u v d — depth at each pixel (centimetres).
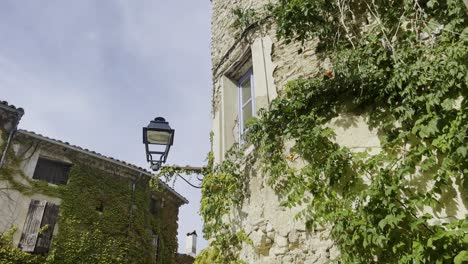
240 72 579
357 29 426
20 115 1101
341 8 428
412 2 380
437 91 318
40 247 1027
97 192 1223
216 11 677
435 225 284
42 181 1123
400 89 347
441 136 303
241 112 555
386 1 407
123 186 1309
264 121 428
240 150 475
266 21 528
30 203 1067
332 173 354
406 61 352
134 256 1230
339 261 322
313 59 448
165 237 1450
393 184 313
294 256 358
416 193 311
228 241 435
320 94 402
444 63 318
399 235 293
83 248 1102
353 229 314
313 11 439
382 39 387
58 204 1123
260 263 381
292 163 395
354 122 374
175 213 1577
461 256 243
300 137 387
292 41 481
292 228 370
